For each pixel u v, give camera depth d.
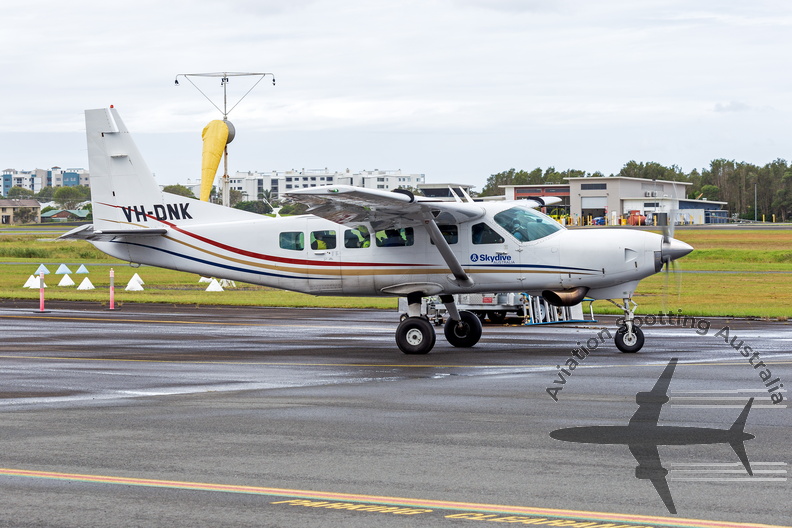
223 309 74.81
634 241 44.12
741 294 83.88
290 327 59.28
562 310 59.44
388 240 46.28
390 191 41.47
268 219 48.88
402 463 20.70
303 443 23.03
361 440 23.38
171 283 111.06
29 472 19.94
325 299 84.69
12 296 86.00
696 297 80.94
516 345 47.72
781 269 120.88
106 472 19.94
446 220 45.28
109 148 50.91
